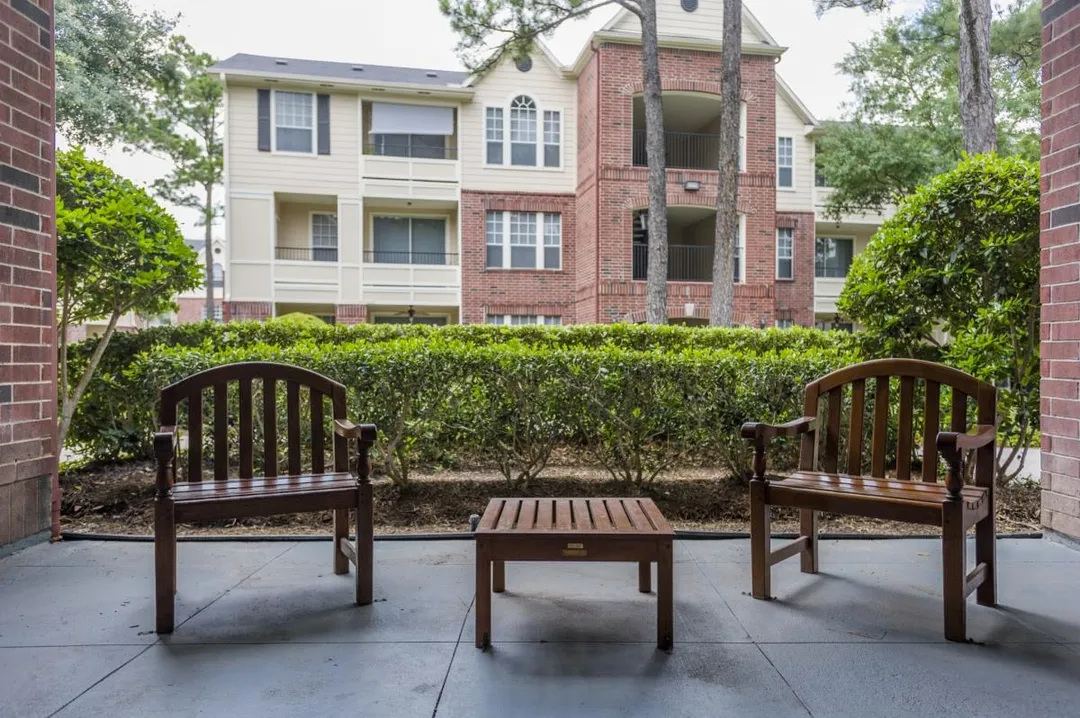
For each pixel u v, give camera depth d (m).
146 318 5.81
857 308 4.58
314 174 15.44
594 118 14.93
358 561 2.64
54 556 3.31
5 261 3.29
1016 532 3.75
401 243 16.78
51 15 3.66
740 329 7.94
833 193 16.84
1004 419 3.97
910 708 1.86
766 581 2.72
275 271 15.23
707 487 4.51
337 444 3.05
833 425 3.08
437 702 1.88
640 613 2.57
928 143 14.85
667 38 14.73
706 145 17.06
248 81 15.03
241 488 2.62
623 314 14.78
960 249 4.12
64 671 2.07
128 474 5.10
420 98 15.84
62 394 4.88
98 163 5.08
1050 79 3.58
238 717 1.80
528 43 12.46
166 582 2.38
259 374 2.91
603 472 4.86
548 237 16.19
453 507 4.14
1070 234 3.44
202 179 21.47
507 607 2.63
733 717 1.81
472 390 4.18
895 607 2.64
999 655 2.19
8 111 3.32
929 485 2.67
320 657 2.17
